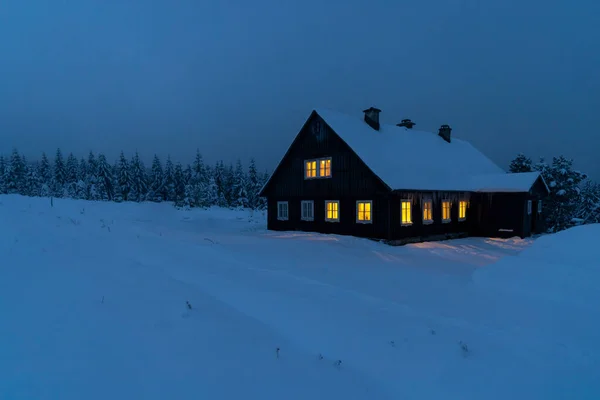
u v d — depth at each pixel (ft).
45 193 176.55
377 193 67.67
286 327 21.58
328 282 34.19
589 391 17.12
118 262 28.27
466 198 86.02
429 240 75.66
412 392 16.37
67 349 13.61
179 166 243.19
